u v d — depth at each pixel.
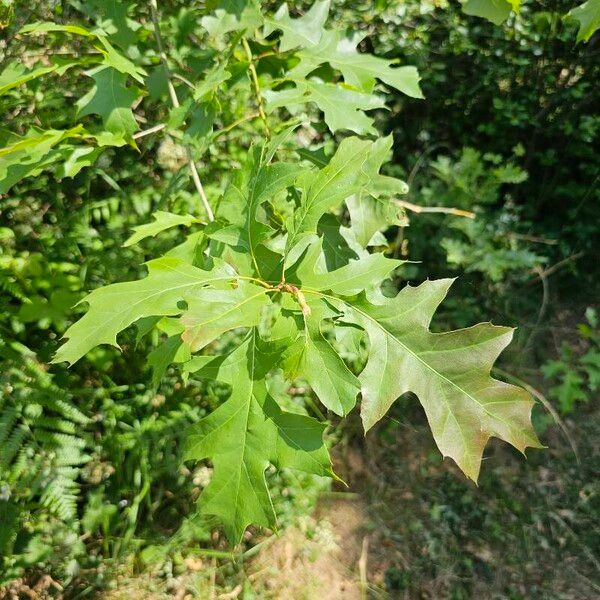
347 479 3.71
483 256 4.25
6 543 2.59
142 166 3.39
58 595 2.75
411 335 1.33
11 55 2.73
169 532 3.07
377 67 1.93
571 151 4.79
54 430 2.89
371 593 3.31
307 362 1.23
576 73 4.75
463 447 1.30
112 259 3.07
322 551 3.37
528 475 3.93
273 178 1.38
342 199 1.32
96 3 1.95
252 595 3.08
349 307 1.34
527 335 4.51
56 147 1.68
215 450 1.27
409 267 4.31
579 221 4.88
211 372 1.30
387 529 3.58
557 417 4.15
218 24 1.76
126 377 3.11
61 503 2.74
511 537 3.67
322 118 3.99
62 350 1.21
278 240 1.58
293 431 1.25
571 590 3.51
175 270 1.28
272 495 3.27
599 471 4.00
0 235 2.87
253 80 2.01
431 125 4.83
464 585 3.46
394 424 3.99
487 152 4.94
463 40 4.48
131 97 1.65
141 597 2.87
